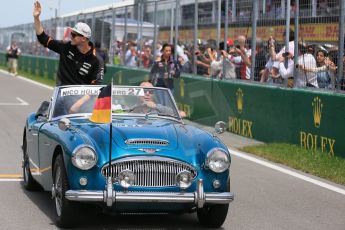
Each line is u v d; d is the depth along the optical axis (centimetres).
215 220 1886
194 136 1906
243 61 4184
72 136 1856
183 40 5166
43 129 2102
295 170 2933
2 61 14938
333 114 3136
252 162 3109
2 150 3259
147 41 5997
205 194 1766
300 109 3425
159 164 1769
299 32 3550
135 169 1759
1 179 2559
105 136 1836
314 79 3447
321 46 3372
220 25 4566
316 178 2762
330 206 2255
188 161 1789
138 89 2231
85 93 2206
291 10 3691
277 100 3641
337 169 2861
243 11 4194
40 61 10450
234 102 4122
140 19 6166
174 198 1742
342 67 3203
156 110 2186
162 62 4225
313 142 3306
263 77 3944
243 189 2502
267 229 1920
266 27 3912
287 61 3684
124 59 6681
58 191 1895
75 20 8488
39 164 2150
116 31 6919
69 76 2628
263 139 3788
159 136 1856
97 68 2636
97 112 1838
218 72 4494
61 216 1830
